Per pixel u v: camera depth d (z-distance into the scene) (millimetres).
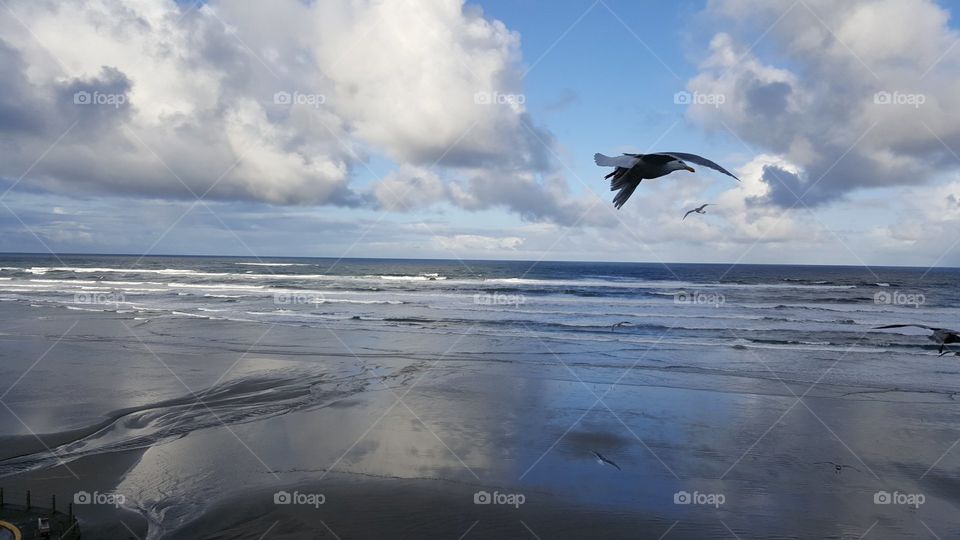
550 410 17109
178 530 10031
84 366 21906
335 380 20234
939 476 12727
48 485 11711
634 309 41344
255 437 14555
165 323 33062
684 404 17844
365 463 13016
